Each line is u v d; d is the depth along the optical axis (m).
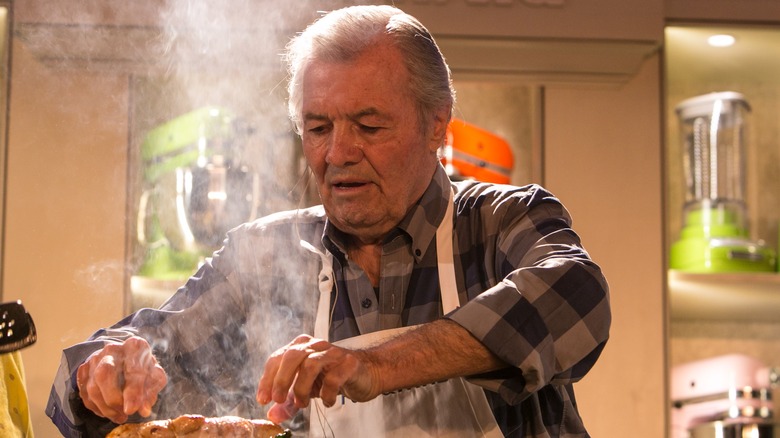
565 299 1.15
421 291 1.36
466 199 1.41
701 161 2.56
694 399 2.49
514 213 1.35
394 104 1.29
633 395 2.37
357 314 1.38
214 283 1.46
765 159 2.71
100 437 1.21
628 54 2.37
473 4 2.33
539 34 2.34
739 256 2.45
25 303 2.25
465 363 1.10
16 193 2.26
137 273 2.32
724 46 2.53
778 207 2.69
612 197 2.42
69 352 1.24
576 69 2.38
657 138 2.43
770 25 2.44
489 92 2.60
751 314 2.65
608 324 1.18
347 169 1.29
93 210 2.28
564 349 1.14
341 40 1.30
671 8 2.42
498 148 2.44
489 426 1.29
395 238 1.37
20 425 1.47
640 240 2.41
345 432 1.33
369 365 1.04
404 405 1.31
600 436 2.35
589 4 2.36
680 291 2.48
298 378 0.99
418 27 1.36
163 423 1.08
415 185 1.35
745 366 2.48
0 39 2.30
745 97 2.73
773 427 2.45
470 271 1.36
